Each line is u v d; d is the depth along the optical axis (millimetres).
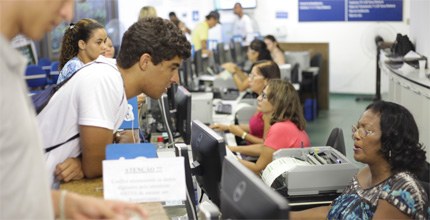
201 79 6004
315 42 9016
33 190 857
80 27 3248
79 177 1577
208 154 1646
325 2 9430
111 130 1557
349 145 6016
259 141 3773
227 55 7738
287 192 2311
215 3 10070
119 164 1226
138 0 9703
